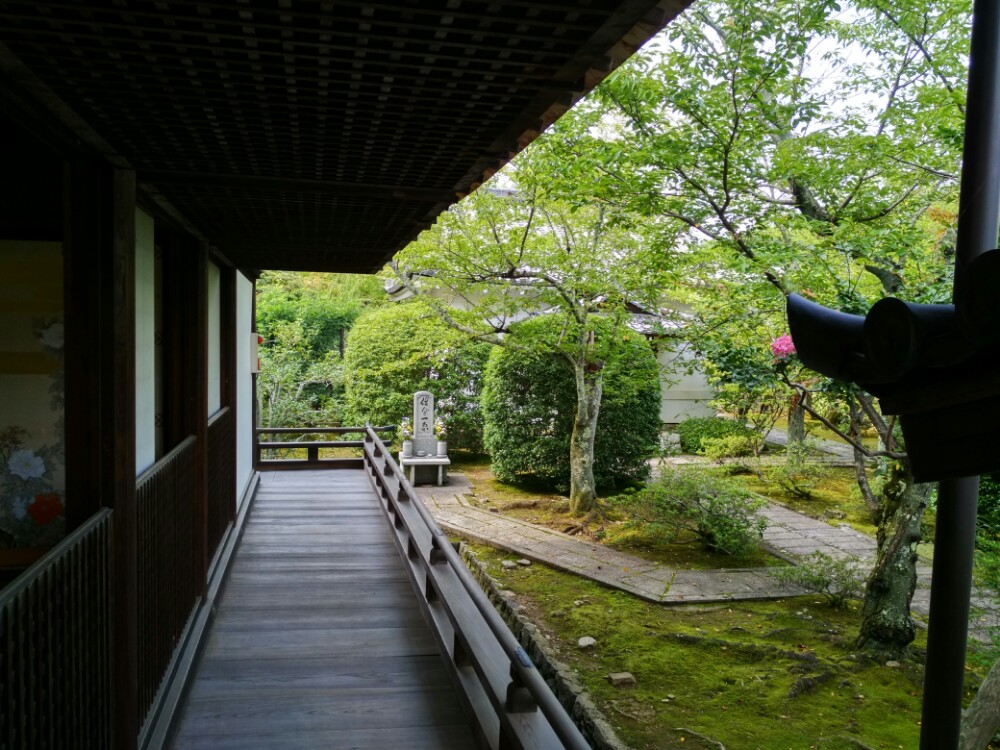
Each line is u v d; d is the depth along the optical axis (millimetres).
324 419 14953
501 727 2732
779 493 11367
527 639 5809
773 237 5496
